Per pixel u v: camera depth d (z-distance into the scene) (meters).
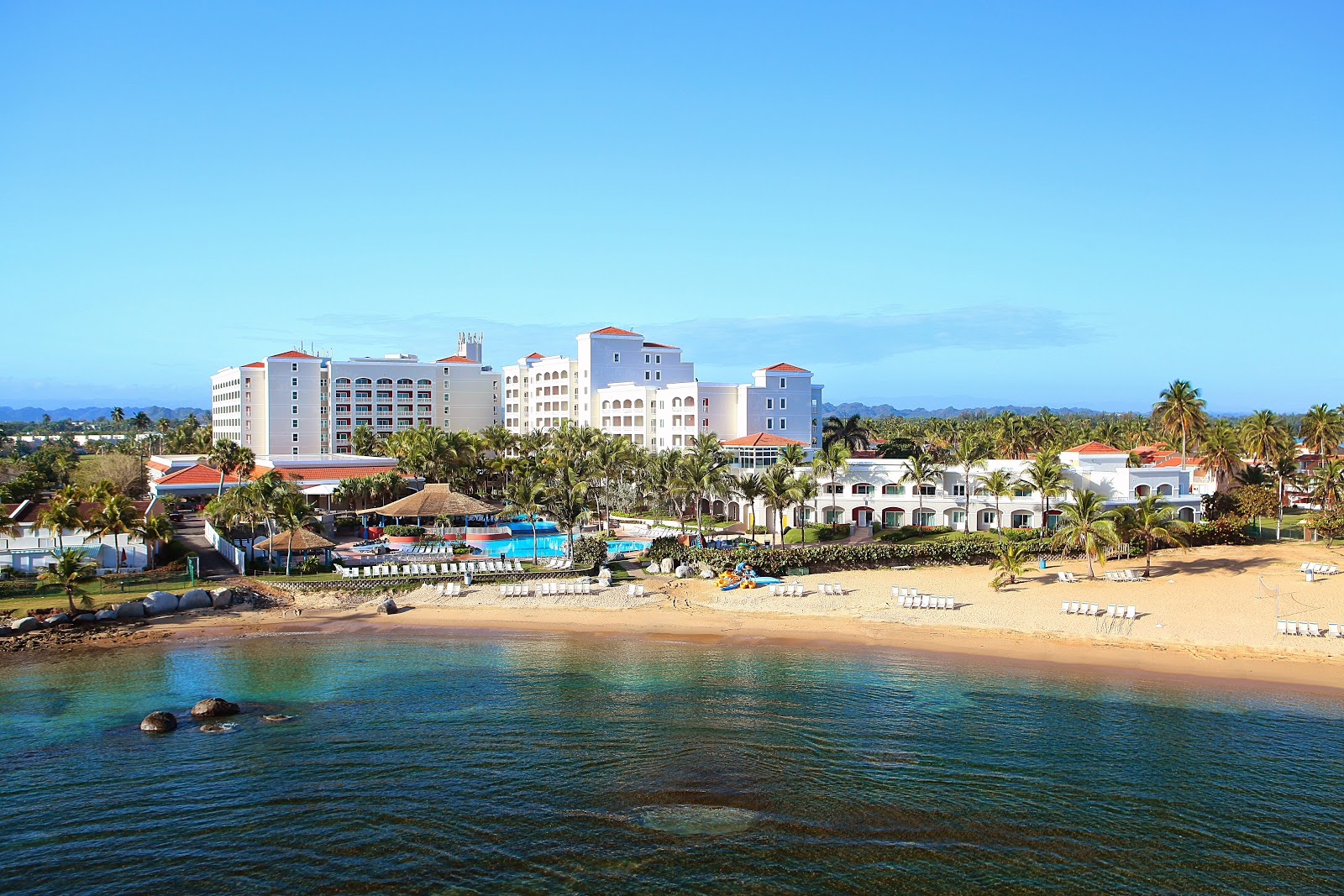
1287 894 30.97
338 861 32.84
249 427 181.12
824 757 41.75
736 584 75.94
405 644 61.25
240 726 45.78
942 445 170.75
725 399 148.75
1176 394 123.31
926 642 60.91
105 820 35.69
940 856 33.22
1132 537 83.12
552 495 92.69
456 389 193.50
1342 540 93.06
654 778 39.50
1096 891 31.12
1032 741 43.50
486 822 35.59
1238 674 53.25
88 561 74.50
